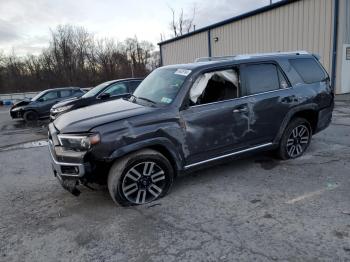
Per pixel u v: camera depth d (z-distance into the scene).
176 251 2.70
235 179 4.25
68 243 2.93
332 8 12.34
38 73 43.56
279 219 3.12
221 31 18.20
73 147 3.33
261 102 4.27
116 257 2.67
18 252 2.82
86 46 46.25
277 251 2.60
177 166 3.75
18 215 3.58
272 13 14.84
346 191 3.69
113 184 3.41
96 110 3.95
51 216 3.50
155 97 4.01
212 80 3.98
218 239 2.83
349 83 13.62
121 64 49.81
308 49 13.54
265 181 4.12
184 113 3.71
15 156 6.50
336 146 5.58
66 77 43.91
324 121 5.11
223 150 4.08
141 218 3.32
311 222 3.02
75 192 3.44
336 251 2.56
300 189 3.81
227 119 3.99
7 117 15.66
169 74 4.25
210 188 4.00
